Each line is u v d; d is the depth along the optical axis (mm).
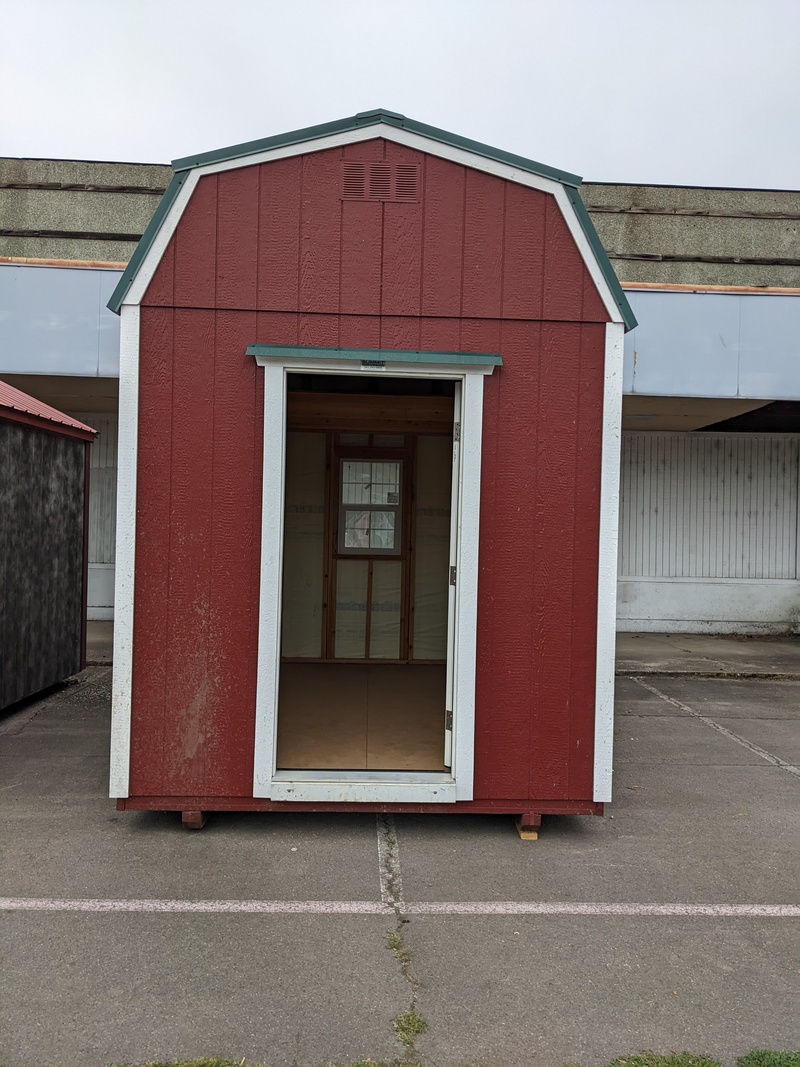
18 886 3141
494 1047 2256
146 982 2514
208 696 3660
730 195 10852
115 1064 2150
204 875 3279
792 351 7652
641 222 10805
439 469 7164
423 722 4992
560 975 2619
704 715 6523
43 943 2725
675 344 7633
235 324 3639
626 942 2844
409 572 7137
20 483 5832
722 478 10562
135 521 3621
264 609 3650
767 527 10602
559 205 3713
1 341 7285
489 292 3705
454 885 3270
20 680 5871
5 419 5559
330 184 3652
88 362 7305
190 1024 2320
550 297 3723
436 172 3682
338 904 3064
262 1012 2381
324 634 7133
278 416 3635
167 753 3662
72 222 10375
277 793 3678
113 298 3598
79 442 7008
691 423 9812
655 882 3354
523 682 3734
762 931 2949
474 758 3734
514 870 3436
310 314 3656
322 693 5824
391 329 3682
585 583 3748
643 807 4289
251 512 3662
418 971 2619
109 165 10367
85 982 2506
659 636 10328
